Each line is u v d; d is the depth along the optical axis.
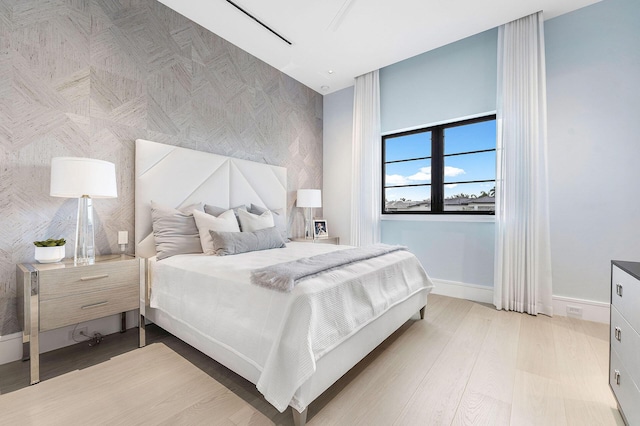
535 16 2.69
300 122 4.16
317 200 3.94
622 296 1.31
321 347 1.32
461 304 3.03
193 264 1.96
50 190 1.88
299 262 1.78
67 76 2.06
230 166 3.10
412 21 2.78
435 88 3.46
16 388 1.55
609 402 1.46
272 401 1.24
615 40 2.46
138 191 2.37
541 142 2.68
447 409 1.41
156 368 1.77
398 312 2.15
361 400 1.47
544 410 1.40
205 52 2.93
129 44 2.38
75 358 1.89
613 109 2.46
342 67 3.71
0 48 1.79
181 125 2.73
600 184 2.51
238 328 1.51
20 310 1.77
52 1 1.98
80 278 1.78
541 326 2.43
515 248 2.79
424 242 3.57
